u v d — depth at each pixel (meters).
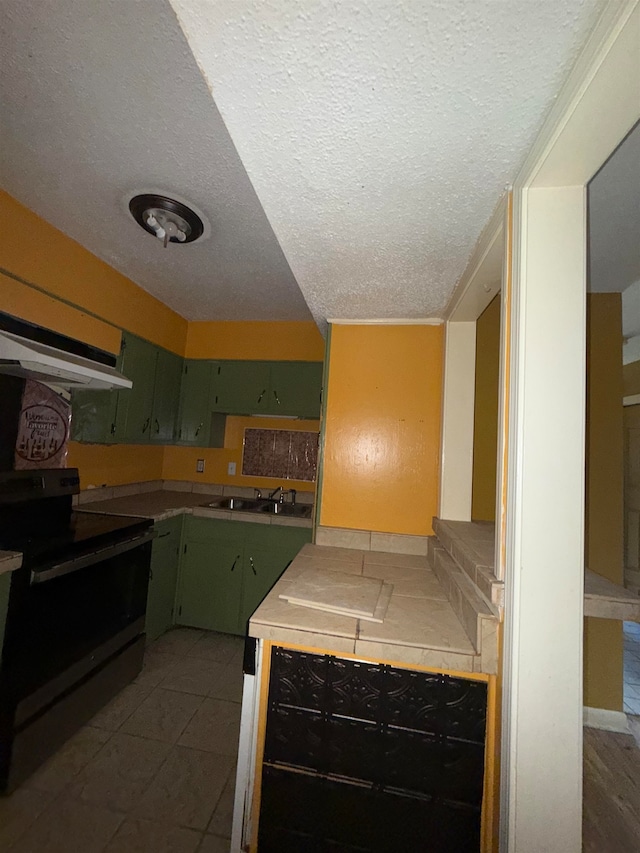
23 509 1.81
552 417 0.82
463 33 0.58
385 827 1.00
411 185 0.94
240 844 1.06
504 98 0.69
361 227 1.13
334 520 1.90
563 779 0.79
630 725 2.03
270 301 2.73
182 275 2.38
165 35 0.93
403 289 1.54
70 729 1.66
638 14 0.50
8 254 1.67
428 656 0.97
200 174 1.44
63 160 1.41
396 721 1.02
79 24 0.92
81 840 1.27
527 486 0.82
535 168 0.79
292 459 3.18
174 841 1.27
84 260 2.08
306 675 1.07
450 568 1.32
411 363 1.88
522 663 0.81
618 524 2.02
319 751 1.05
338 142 0.81
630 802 1.55
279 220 1.11
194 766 1.57
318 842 1.03
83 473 2.42
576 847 0.78
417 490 1.84
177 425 3.11
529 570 0.81
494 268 1.23
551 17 0.55
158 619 2.48
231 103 0.73
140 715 1.84
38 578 1.45
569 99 0.64
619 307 2.07
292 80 0.68
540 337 0.83
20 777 1.43
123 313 2.41
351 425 1.91
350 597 1.25
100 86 1.09
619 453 2.04
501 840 0.83
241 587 2.62
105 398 2.32
